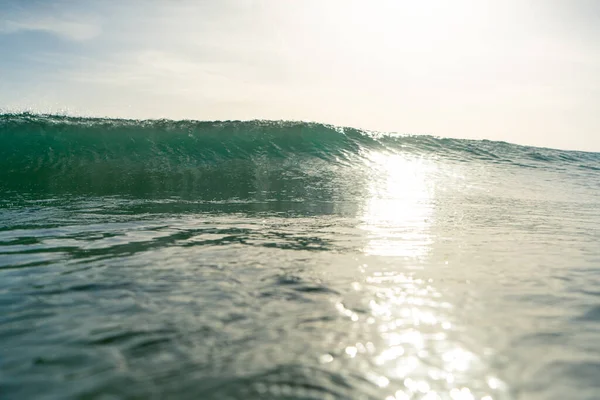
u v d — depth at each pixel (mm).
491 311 2146
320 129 13133
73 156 9867
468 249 3553
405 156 12484
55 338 1762
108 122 11789
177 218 4793
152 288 2395
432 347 1735
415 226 4609
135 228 4156
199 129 12148
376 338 1805
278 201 6414
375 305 2184
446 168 11586
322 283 2520
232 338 1779
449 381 1488
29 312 2037
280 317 2004
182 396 1358
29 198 6219
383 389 1431
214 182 8391
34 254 3131
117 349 1670
